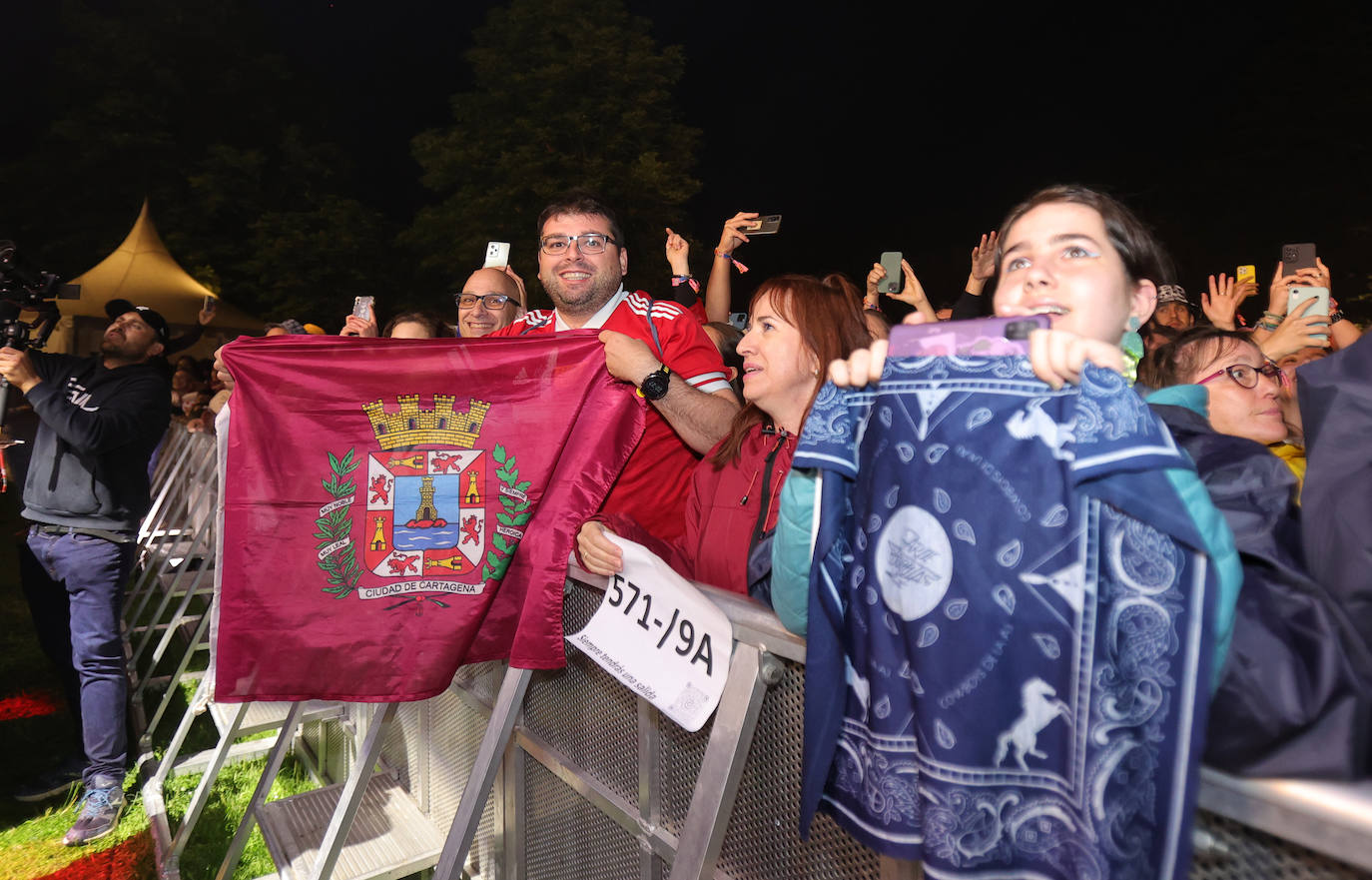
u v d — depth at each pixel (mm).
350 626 2078
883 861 1168
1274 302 2912
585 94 17969
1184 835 835
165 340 3865
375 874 2299
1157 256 1144
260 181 22688
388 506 2088
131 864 3053
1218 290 3150
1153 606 885
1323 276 2809
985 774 966
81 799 3498
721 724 1389
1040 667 940
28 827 3324
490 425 2090
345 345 2100
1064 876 926
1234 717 838
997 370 1000
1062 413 956
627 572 1677
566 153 17688
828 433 1226
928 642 1003
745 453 1843
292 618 2084
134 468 3553
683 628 1526
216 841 3168
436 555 2076
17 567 7738
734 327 3094
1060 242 1107
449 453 2086
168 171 21547
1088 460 913
